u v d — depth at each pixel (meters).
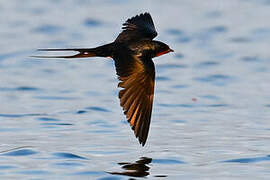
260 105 15.65
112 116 14.27
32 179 9.45
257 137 12.43
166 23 26.72
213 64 20.67
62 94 16.70
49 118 14.02
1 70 19.70
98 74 19.39
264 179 9.48
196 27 26.12
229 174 9.75
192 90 17.39
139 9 29.12
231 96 16.70
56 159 10.55
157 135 12.55
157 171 9.90
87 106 15.31
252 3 30.56
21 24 26.23
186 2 30.86
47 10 28.94
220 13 28.59
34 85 17.73
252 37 24.61
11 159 10.59
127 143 11.77
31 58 21.34
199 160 10.60
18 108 15.08
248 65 20.52
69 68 20.19
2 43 23.17
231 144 11.80
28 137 12.27
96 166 10.13
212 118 14.26
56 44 23.12
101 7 29.58
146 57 7.98
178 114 14.62
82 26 26.12
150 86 7.83
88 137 12.24
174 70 19.91
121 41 8.26
